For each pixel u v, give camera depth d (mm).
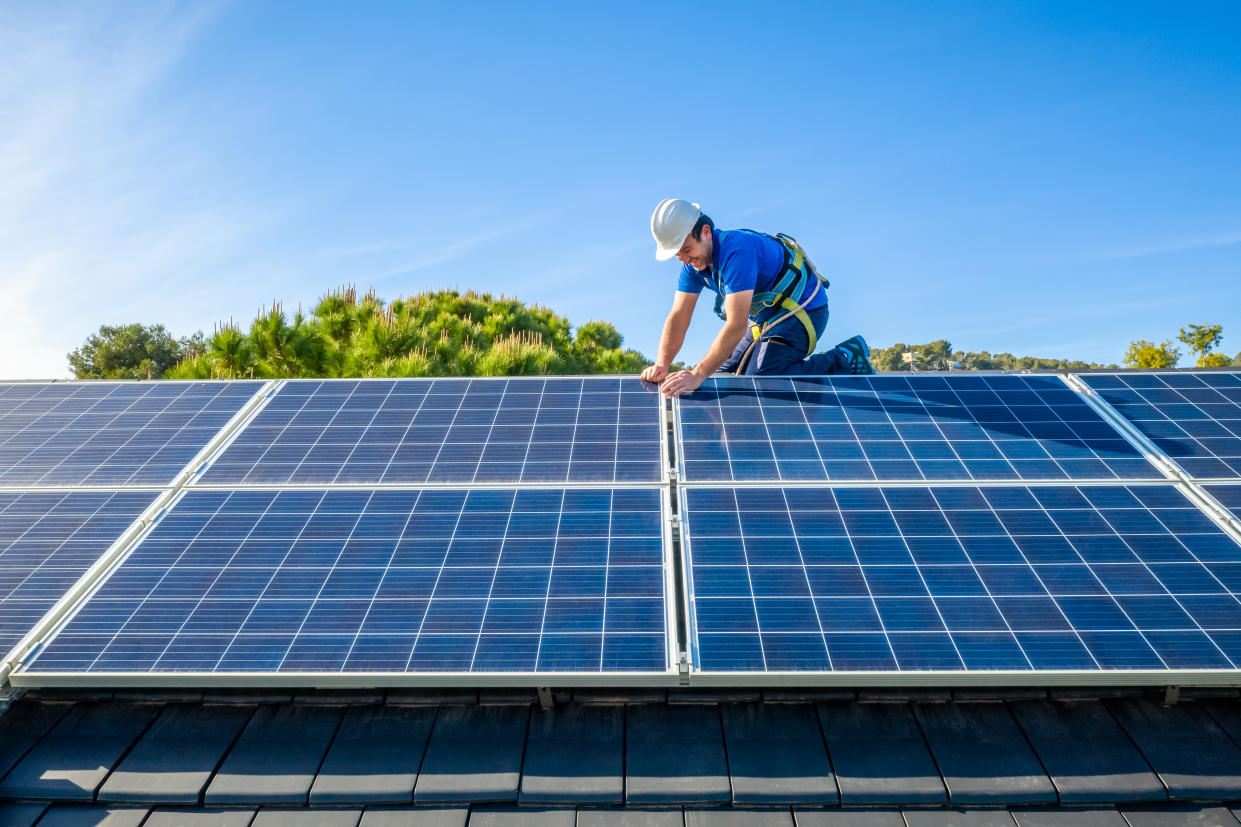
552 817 2561
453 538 3576
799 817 2541
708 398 4746
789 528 3561
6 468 4340
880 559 3363
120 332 57438
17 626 3172
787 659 2863
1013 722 2844
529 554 3459
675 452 4266
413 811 2594
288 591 3309
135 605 3262
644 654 2916
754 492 3818
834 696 2959
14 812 2662
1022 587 3197
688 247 4660
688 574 3299
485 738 2824
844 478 3920
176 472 4227
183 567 3475
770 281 5043
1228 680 2756
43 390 5336
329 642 3027
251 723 2943
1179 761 2660
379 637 3043
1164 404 4523
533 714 2934
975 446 4164
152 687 2994
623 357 20719
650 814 2562
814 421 4449
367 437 4500
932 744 2754
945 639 2949
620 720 2893
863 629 3004
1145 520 3555
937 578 3252
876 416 4492
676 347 5266
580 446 4289
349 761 2750
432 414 4758
